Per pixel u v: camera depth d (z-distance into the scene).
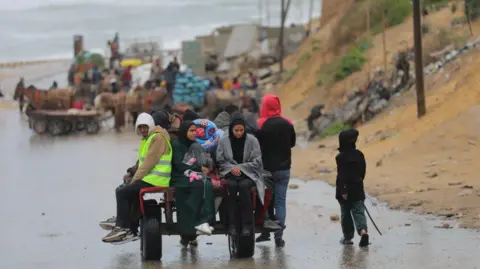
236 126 28.14
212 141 29.53
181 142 28.20
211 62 157.88
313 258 28.14
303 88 100.38
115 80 150.50
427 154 46.38
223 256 29.41
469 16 71.25
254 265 27.39
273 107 30.53
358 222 29.53
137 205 28.11
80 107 104.69
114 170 59.16
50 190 48.72
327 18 136.75
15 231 35.47
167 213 28.17
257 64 146.88
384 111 66.38
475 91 53.94
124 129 106.44
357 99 71.12
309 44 128.25
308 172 52.09
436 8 83.12
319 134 70.19
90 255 30.20
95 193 47.09
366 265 26.58
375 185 42.25
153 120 28.58
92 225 36.66
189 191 27.70
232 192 27.73
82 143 85.50
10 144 85.31
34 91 103.62
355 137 29.70
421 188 39.78
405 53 70.25
